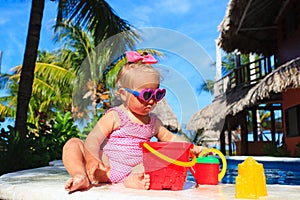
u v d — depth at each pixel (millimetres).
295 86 9391
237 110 11789
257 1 12242
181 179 1734
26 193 1705
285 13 13453
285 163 6492
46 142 5691
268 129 24469
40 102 18016
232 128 18016
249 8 12492
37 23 5797
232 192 1686
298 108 12039
